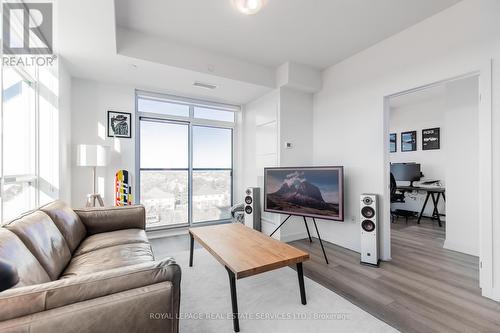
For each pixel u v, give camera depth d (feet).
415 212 17.46
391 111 19.33
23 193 7.84
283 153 12.60
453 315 5.93
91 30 7.41
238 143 16.25
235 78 11.51
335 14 8.28
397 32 9.36
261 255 6.31
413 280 7.86
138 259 5.79
